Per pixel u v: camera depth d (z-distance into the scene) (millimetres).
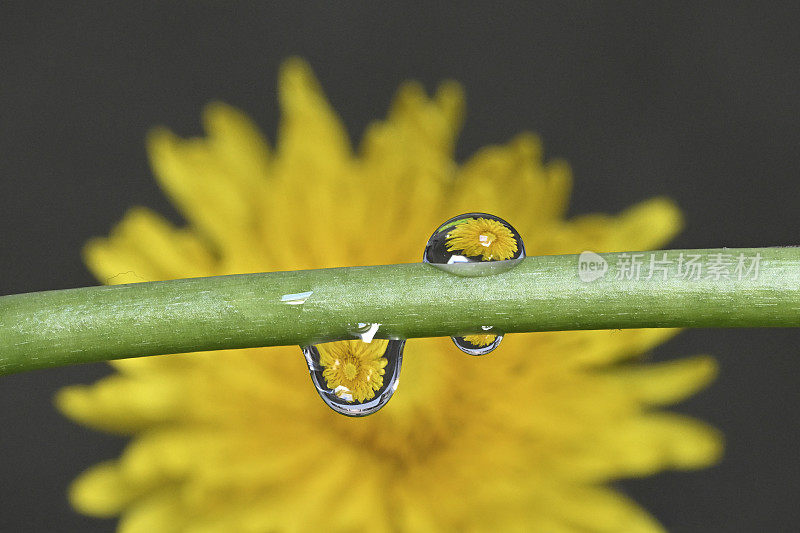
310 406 176
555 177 188
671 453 178
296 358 177
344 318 136
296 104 192
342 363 145
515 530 171
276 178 190
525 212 187
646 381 182
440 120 193
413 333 137
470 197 188
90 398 175
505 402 177
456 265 137
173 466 173
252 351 177
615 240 188
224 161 189
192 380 177
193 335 137
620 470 176
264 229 188
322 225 189
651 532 173
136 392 175
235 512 172
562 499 174
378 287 137
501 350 180
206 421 175
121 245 186
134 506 172
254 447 175
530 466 175
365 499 172
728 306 136
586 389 179
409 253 189
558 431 177
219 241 187
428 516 171
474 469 174
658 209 193
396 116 193
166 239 187
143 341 137
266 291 137
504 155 188
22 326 136
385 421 174
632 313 136
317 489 173
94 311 137
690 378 182
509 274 137
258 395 176
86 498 172
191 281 137
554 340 181
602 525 173
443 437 176
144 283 138
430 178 189
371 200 190
